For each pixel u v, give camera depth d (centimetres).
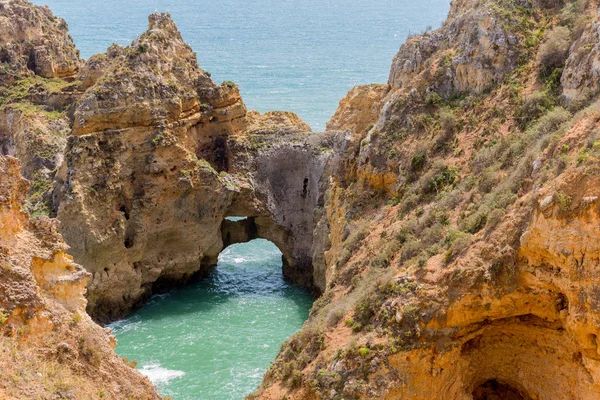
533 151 3181
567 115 3453
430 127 4325
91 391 2169
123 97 5444
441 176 3891
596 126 2884
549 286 2653
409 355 2850
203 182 5791
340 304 3450
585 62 3644
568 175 2555
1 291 2145
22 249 2259
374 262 3625
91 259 5309
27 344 2142
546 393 2891
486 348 2989
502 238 2795
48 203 5519
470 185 3603
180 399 4328
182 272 5947
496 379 3080
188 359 4834
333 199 4919
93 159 5334
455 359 2862
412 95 4531
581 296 2495
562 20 4241
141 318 5500
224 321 5425
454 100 4438
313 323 3450
